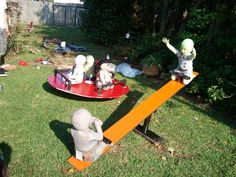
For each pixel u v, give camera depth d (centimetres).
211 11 502
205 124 356
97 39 839
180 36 527
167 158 272
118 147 280
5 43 452
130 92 441
